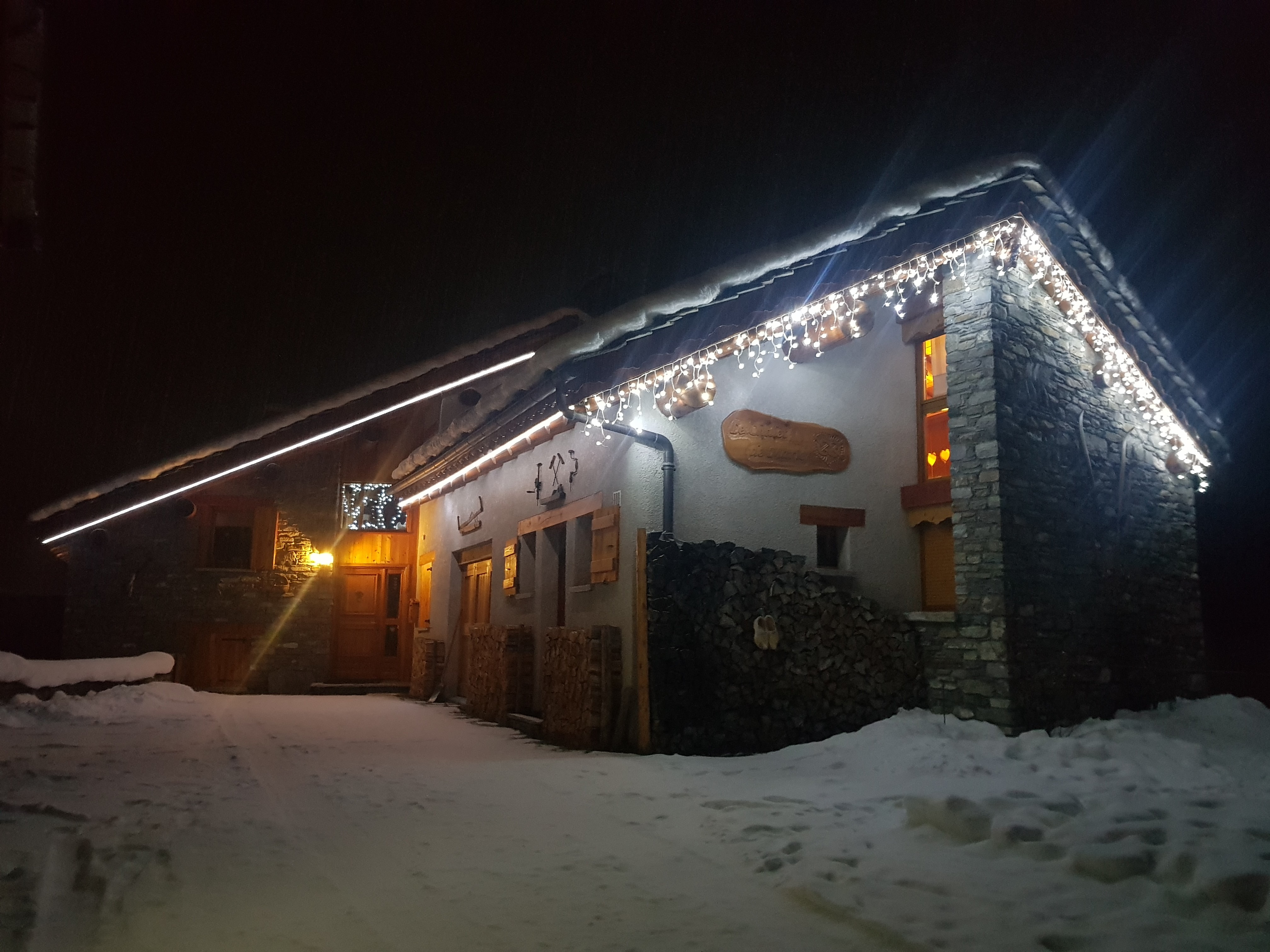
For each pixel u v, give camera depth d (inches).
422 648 539.5
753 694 292.8
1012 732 272.1
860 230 262.8
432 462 521.0
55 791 227.5
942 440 354.6
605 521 321.4
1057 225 287.4
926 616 307.1
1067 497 310.7
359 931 123.0
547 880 146.6
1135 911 118.2
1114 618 317.7
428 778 245.8
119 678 488.7
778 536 320.8
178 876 149.6
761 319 274.7
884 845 156.7
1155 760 243.4
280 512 609.9
